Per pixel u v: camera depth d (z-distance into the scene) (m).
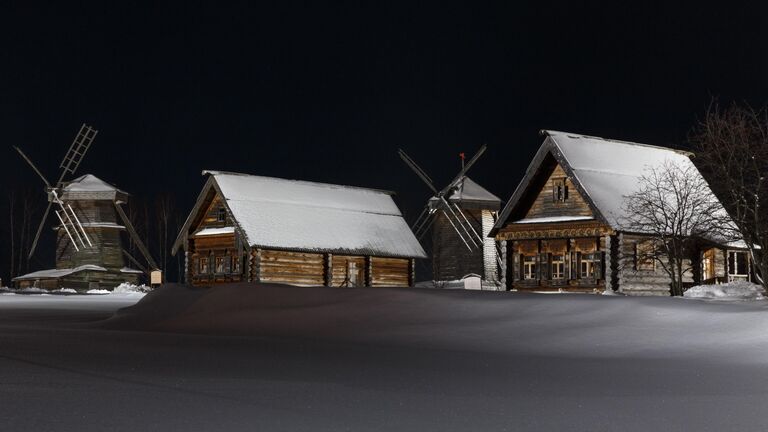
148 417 8.62
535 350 16.17
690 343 16.02
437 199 70.38
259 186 55.50
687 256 41.06
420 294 21.14
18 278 74.19
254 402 9.73
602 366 13.84
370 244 56.56
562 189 40.72
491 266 68.69
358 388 11.09
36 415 8.55
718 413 9.38
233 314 21.53
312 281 53.75
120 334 19.44
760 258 41.19
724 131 39.41
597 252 39.53
